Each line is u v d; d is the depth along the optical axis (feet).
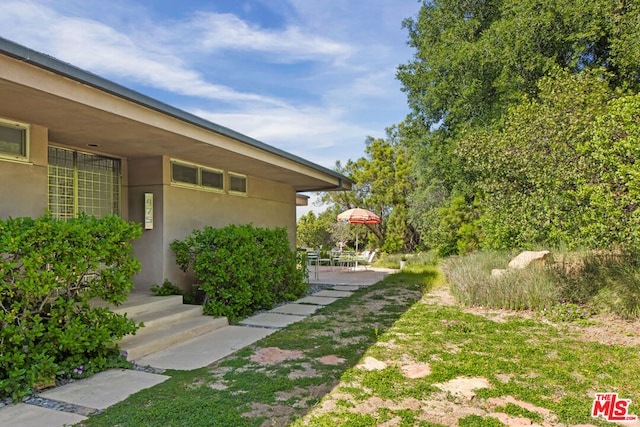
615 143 17.04
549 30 33.35
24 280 11.91
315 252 57.21
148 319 18.30
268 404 10.86
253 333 18.71
